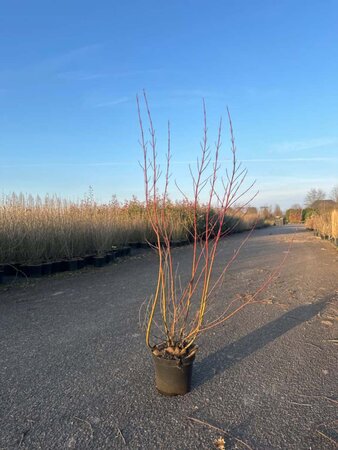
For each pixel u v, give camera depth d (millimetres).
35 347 3498
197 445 2100
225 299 5477
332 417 2383
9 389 2686
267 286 6359
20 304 5105
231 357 3332
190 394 2664
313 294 5820
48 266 7391
